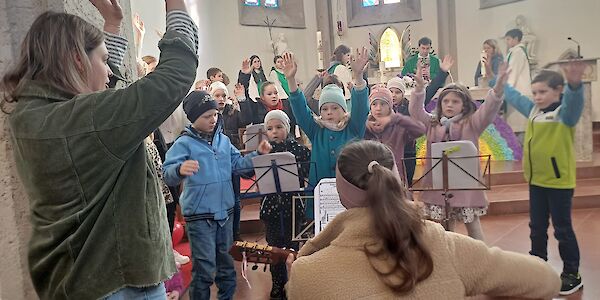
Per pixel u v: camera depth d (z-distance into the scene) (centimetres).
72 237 111
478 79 917
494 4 1026
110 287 113
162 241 123
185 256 358
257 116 734
